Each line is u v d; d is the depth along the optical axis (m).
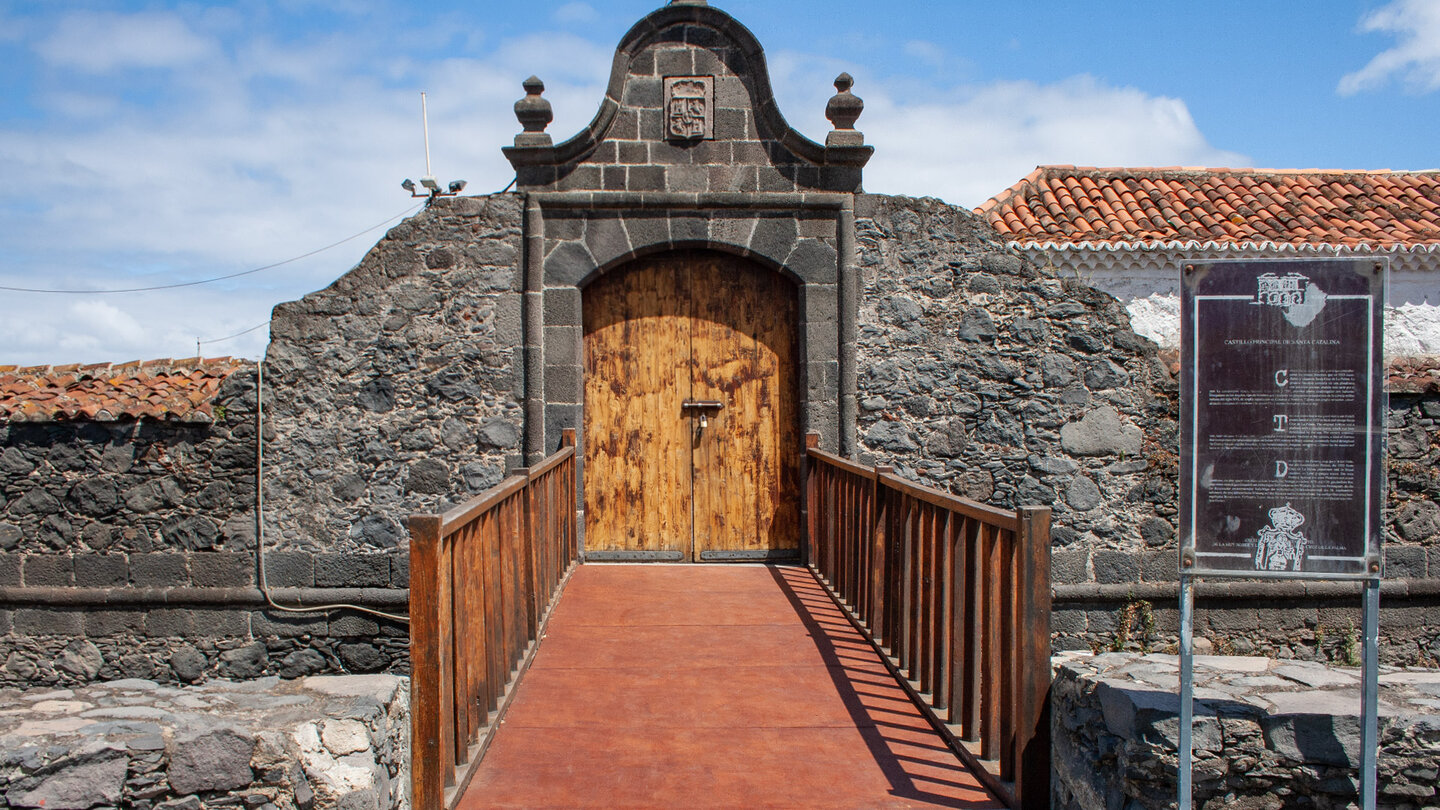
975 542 4.19
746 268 8.04
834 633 5.90
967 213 7.95
